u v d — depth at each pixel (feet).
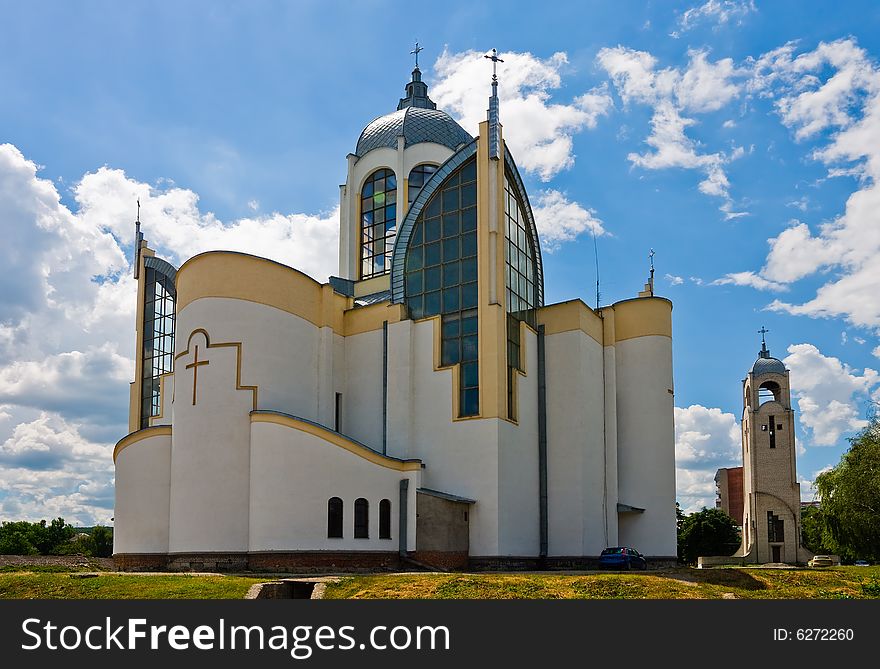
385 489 121.60
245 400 120.88
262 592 80.94
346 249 173.99
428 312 138.41
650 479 156.15
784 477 275.39
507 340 136.15
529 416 139.33
